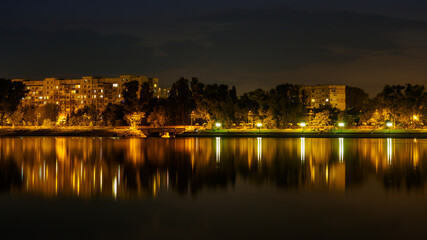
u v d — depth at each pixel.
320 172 49.41
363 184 40.59
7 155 72.50
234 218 27.95
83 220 27.70
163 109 166.62
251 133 144.75
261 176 46.34
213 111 169.75
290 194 35.69
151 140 121.31
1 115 173.75
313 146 90.56
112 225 26.55
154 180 43.81
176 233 24.84
